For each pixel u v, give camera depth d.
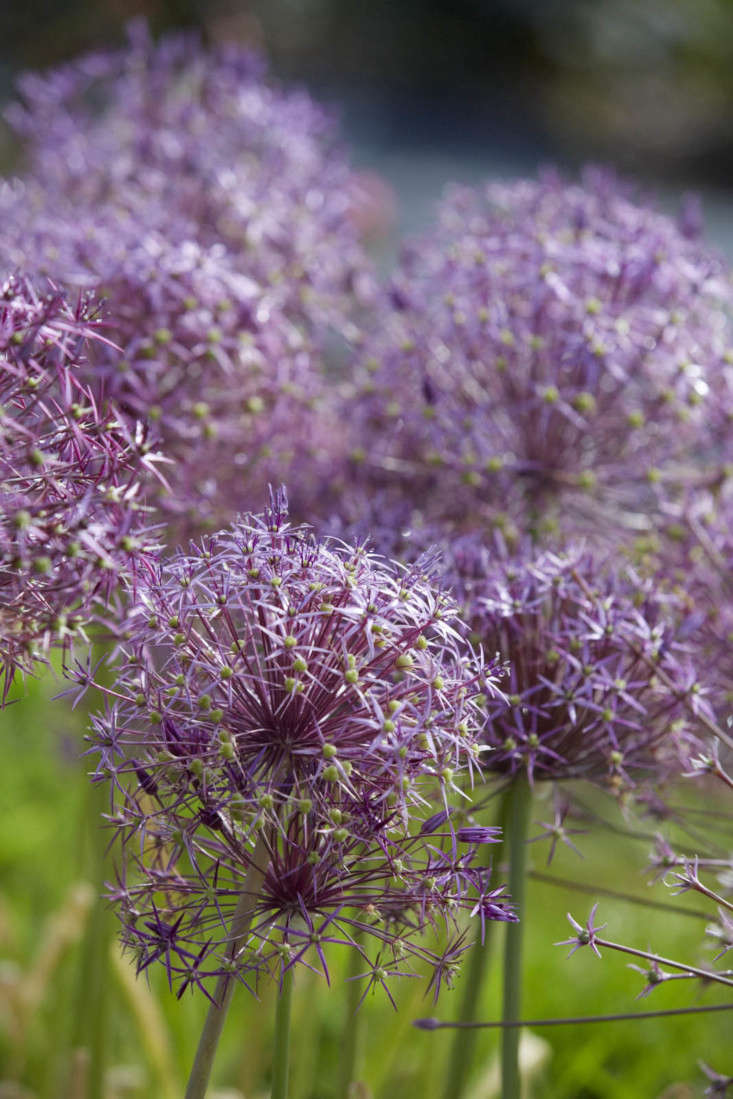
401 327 3.73
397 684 2.19
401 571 2.94
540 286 3.37
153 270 3.18
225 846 2.22
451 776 2.18
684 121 22.14
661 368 3.36
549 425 3.43
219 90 4.26
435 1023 2.50
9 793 6.03
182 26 13.48
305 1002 3.64
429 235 3.95
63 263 3.27
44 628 2.16
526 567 2.84
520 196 3.89
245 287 3.34
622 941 5.11
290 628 2.25
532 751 2.63
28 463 2.12
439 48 22.34
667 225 3.65
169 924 2.26
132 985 3.48
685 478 3.46
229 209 3.81
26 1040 4.10
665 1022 4.65
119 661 2.72
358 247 4.17
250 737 2.22
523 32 22.92
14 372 2.08
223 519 3.35
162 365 3.14
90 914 3.38
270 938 2.35
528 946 5.05
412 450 3.55
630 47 23.31
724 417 3.42
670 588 3.14
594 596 2.73
